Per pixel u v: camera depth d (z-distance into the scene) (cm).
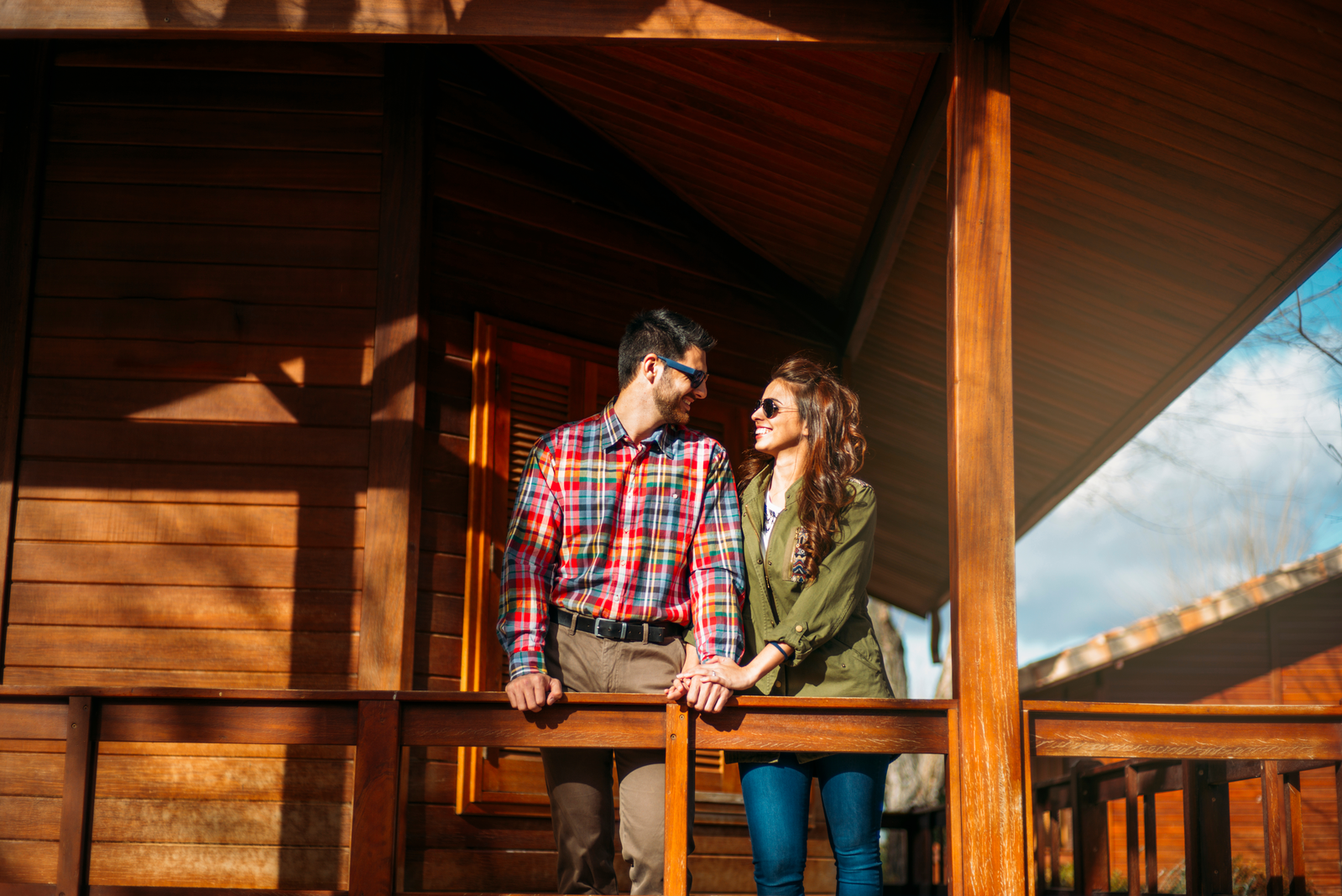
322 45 483
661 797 302
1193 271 511
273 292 464
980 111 347
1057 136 457
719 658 295
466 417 475
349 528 446
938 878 932
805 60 436
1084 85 427
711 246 581
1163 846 1130
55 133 475
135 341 459
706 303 571
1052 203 496
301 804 428
